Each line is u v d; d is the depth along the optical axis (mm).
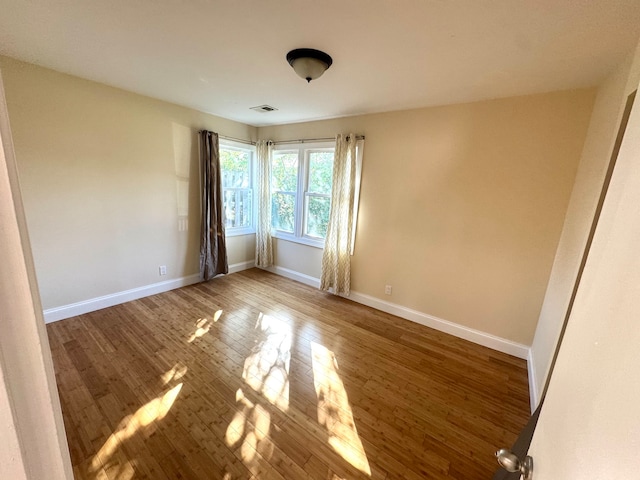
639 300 403
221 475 1428
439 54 1759
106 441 1572
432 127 2812
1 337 309
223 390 1998
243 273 4520
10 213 307
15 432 328
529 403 2025
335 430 1722
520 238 2494
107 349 2393
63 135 2564
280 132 4133
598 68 1778
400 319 3234
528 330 2557
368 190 3355
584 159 2035
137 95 2986
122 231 3113
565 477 509
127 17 1527
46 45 1909
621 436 387
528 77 2002
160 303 3295
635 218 463
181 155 3484
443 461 1562
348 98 2705
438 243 2938
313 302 3570
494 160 2529
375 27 1505
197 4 1388
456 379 2252
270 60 1980
